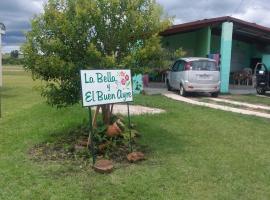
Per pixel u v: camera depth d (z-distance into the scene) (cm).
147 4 574
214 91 1290
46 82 580
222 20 1469
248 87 1814
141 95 1245
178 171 462
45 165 476
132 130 604
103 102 498
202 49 1680
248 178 451
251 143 612
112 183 420
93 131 530
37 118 798
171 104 1006
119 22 553
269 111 991
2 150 553
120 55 565
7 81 2056
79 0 538
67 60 545
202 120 782
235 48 2081
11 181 425
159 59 582
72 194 392
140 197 389
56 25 536
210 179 442
